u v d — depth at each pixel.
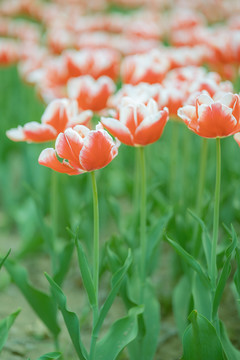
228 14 9.86
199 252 3.58
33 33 7.56
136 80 3.87
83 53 4.20
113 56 4.34
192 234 4.17
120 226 4.32
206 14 9.94
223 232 5.04
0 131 6.99
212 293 2.96
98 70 4.17
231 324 4.13
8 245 5.79
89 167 2.52
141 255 3.34
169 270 5.09
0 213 6.62
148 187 4.51
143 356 3.40
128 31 6.76
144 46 5.78
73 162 2.52
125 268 2.81
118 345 2.94
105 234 5.70
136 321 2.98
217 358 2.86
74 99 3.63
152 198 4.47
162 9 10.80
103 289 4.77
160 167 5.93
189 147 5.89
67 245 3.36
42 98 4.74
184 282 3.91
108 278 4.96
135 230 4.07
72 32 7.29
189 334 2.88
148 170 4.48
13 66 8.81
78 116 3.11
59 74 4.25
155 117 2.67
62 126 3.12
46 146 6.27
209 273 3.01
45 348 3.85
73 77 4.21
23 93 7.46
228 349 3.08
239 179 4.84
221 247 3.59
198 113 2.58
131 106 2.71
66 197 5.20
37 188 6.10
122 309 4.46
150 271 3.97
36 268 5.21
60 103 3.08
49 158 2.52
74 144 2.45
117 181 6.89
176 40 5.89
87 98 3.59
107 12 11.02
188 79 3.81
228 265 2.80
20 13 9.17
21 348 3.83
